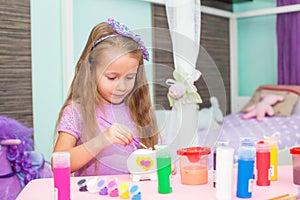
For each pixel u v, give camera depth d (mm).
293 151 1044
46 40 1989
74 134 1141
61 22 2031
